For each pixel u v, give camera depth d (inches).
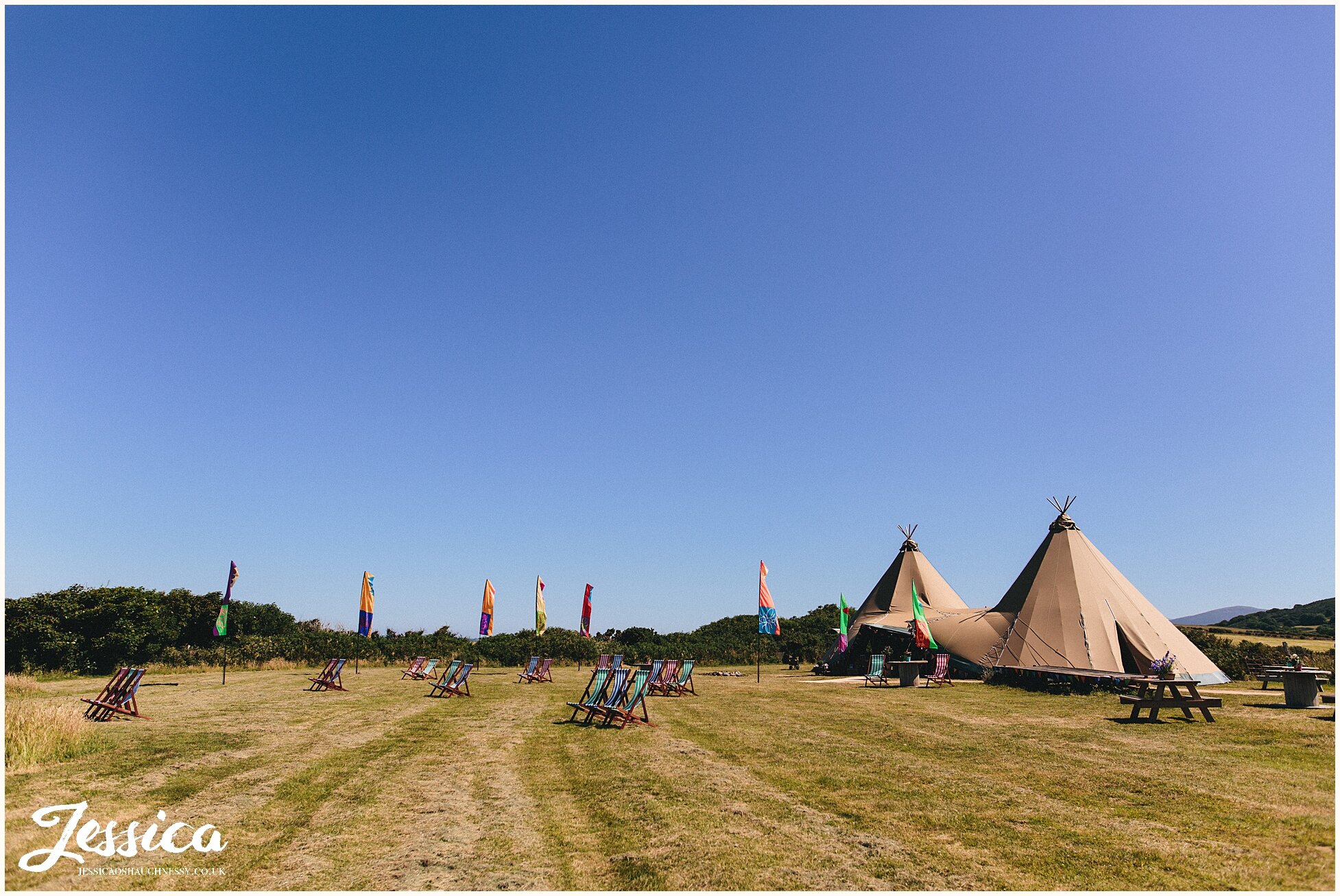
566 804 358.6
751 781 403.9
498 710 730.8
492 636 1707.7
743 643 1814.7
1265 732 527.2
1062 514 1115.3
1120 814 328.5
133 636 1206.3
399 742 528.1
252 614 1627.7
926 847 290.2
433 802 362.3
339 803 358.6
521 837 308.0
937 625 1211.2
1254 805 336.5
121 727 580.1
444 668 1423.5
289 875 266.5
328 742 523.8
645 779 408.8
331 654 1467.8
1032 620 1009.5
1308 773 402.0
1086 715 653.9
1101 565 1054.4
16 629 1123.9
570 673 1346.0
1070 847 285.7
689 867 271.9
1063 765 433.4
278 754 477.1
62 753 447.8
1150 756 454.0
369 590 1095.6
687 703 791.1
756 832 312.3
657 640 1846.7
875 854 282.8
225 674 1056.8
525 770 435.5
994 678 1019.3
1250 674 969.5
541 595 1224.2
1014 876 258.1
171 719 629.6
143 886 255.1
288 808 349.4
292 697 832.9
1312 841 284.4
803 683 1082.7
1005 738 531.8
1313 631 1999.3
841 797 366.6
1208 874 254.2
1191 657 931.3
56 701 733.9
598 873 268.1
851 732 572.1
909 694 879.1
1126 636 952.9
